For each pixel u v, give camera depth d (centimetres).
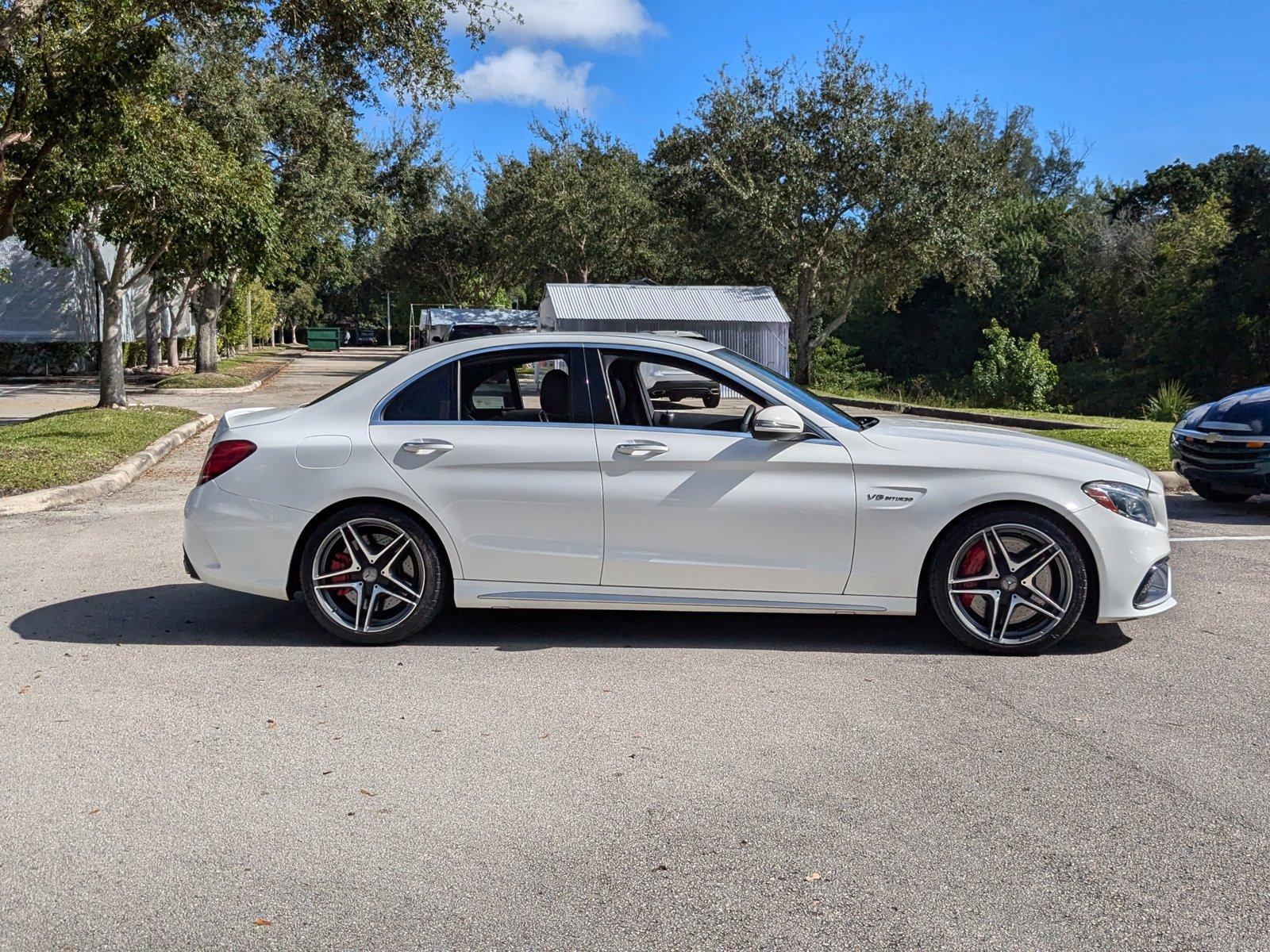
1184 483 1140
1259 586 678
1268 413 970
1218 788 366
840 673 498
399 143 4084
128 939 275
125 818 345
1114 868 309
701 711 446
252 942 273
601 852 321
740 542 526
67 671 499
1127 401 4272
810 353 3666
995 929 277
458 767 386
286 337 9575
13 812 349
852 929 278
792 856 318
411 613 538
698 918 284
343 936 276
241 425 561
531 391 551
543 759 394
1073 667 508
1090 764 387
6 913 287
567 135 5138
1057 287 5303
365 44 1423
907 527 520
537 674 496
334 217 3075
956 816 344
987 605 529
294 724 431
